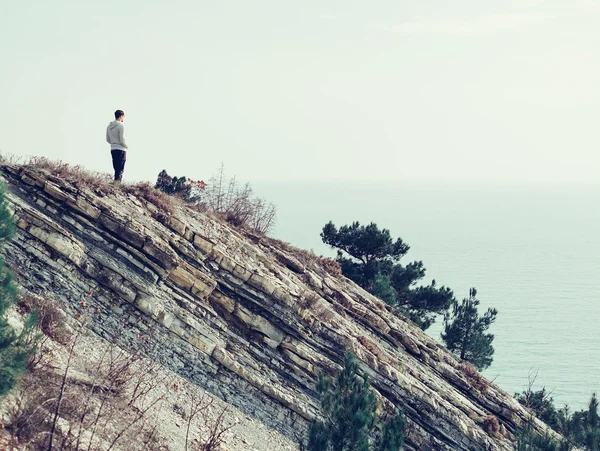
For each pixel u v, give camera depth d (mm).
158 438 13383
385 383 22250
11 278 11211
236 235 25453
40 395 11711
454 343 45406
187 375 18109
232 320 20859
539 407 32500
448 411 22984
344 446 15000
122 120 22469
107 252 18875
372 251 43375
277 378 20203
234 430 16766
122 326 17734
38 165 20188
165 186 28391
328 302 26047
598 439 18562
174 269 19734
